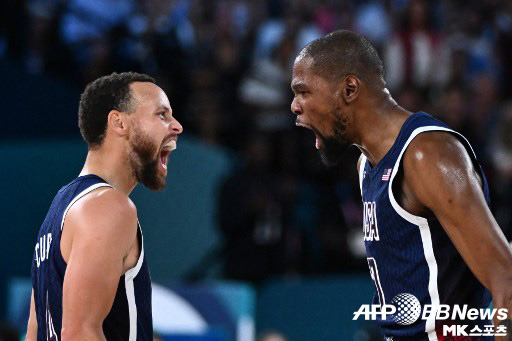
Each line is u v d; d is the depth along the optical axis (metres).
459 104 29.66
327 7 35.75
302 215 26.14
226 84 32.19
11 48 32.56
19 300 20.84
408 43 32.94
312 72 11.12
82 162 24.48
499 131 29.53
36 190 24.45
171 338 19.27
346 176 27.36
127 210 10.59
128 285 10.73
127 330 10.72
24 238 24.34
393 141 10.87
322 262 25.97
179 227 25.17
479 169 10.61
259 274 25.33
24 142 26.33
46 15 32.91
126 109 11.19
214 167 25.72
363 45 11.16
